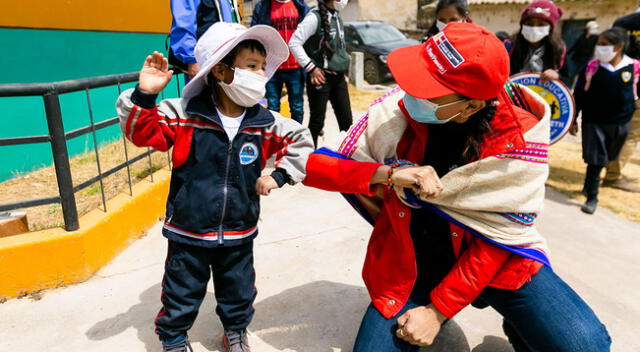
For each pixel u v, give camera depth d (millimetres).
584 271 3480
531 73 4348
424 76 1659
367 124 1985
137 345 2414
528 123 1798
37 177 4758
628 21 5918
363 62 12844
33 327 2523
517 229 1832
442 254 2088
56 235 2840
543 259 1829
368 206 2221
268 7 5055
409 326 1855
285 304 2787
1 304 2703
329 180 1990
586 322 1802
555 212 4805
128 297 2803
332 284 3008
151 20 6250
